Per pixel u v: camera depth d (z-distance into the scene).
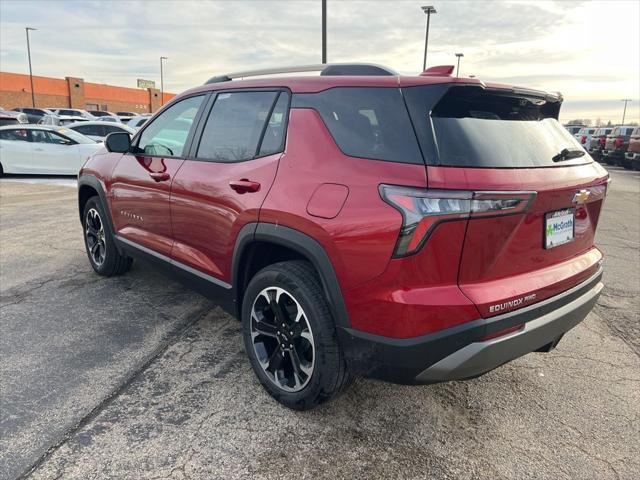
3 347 3.26
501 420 2.61
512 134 2.29
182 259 3.34
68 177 13.01
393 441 2.42
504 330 2.13
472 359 2.07
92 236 4.69
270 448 2.35
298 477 2.17
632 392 2.90
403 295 2.01
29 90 50.09
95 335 3.47
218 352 3.27
